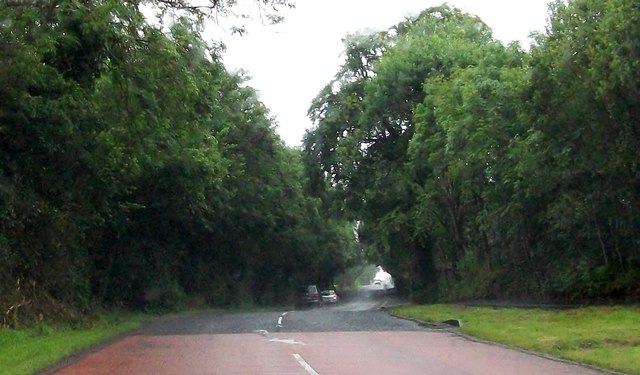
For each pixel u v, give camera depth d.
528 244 35.41
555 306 30.39
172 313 42.81
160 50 22.22
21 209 25.31
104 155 26.98
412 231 47.22
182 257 49.25
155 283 42.91
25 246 26.42
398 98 46.19
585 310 25.94
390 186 46.72
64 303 29.00
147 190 35.62
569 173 28.83
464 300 41.72
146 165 32.44
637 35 23.47
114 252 37.94
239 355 16.80
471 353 17.03
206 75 25.98
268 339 20.75
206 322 30.38
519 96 29.52
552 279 33.16
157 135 28.58
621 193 28.08
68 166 26.64
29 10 19.69
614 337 17.73
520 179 31.52
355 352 17.20
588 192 29.33
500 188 33.84
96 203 30.09
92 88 24.12
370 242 64.88
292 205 59.34
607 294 29.44
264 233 55.09
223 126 43.59
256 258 61.16
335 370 14.12
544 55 27.81
